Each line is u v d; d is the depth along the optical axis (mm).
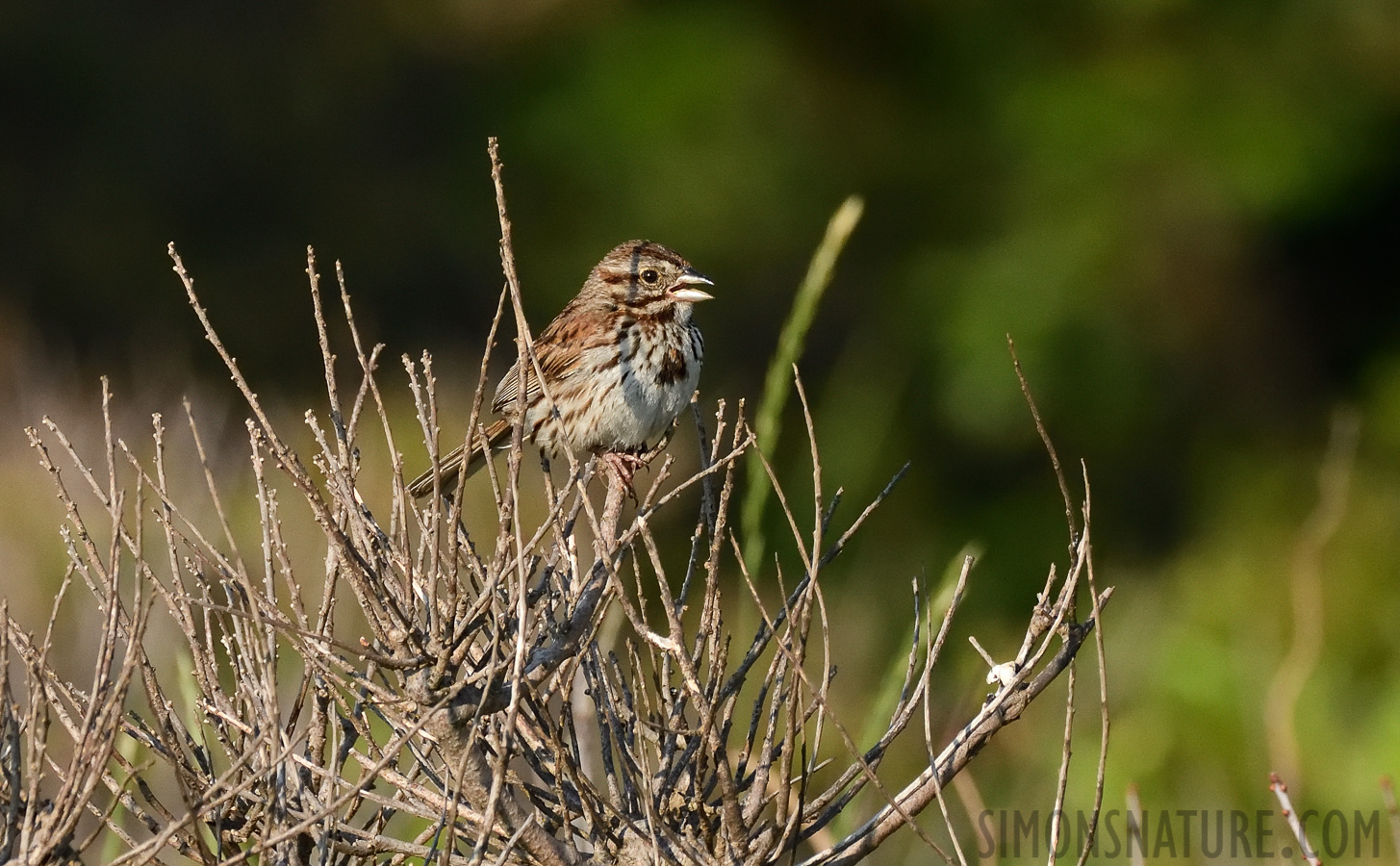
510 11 20641
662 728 4695
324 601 4586
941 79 18781
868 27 18797
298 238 21812
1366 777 10711
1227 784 10930
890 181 18656
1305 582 8453
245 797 4648
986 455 17500
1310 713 11367
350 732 4895
